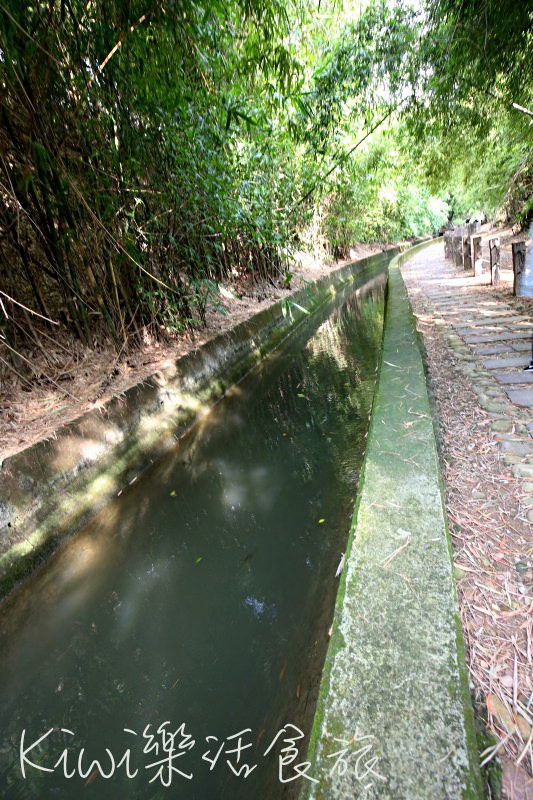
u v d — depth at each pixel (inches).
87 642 66.4
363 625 43.8
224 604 69.6
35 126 83.4
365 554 53.5
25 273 114.9
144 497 101.9
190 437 130.5
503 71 130.6
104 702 56.9
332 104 143.9
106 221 108.0
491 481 67.0
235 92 101.3
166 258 144.5
